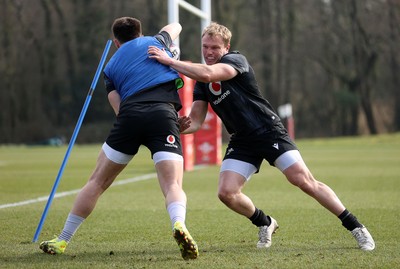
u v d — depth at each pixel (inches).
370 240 842.2
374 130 6973.4
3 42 4995.1
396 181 1855.3
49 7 5123.0
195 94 879.1
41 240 935.7
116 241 925.2
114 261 776.3
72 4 5526.6
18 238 949.2
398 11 6550.2
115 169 812.6
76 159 3169.3
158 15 5930.1
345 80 6924.2
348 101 6894.7
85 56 5713.6
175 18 2117.4
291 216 1168.2
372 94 7052.2
